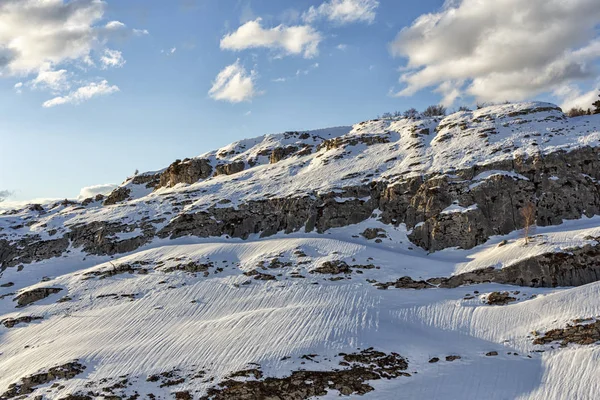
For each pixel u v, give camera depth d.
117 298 53.50
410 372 34.44
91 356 40.06
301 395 33.12
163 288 54.25
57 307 53.69
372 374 34.25
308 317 41.94
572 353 34.16
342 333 38.75
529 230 55.62
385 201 68.31
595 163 58.97
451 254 56.78
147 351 39.84
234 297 49.97
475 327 40.09
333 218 68.38
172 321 46.12
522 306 41.25
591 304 38.31
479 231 57.41
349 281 50.88
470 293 46.03
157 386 35.25
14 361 42.50
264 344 38.22
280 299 48.12
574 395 30.42
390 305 44.69
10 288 63.84
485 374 33.81
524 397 31.27
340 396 32.81
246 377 34.59
